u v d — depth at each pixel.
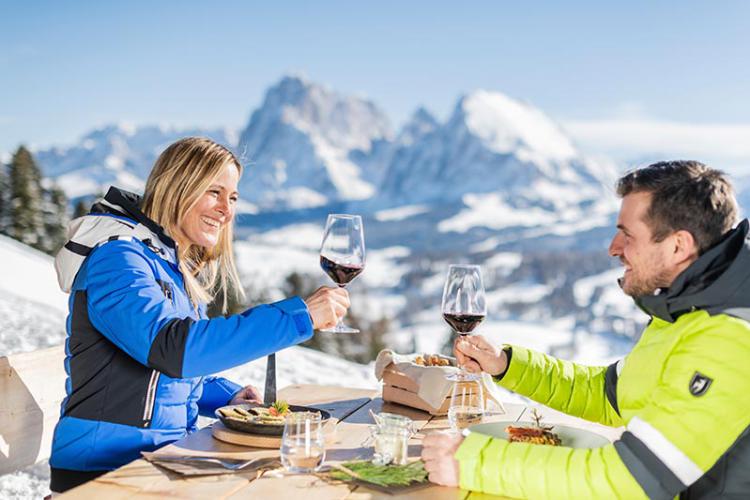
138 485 1.73
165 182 2.46
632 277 1.86
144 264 2.25
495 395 2.52
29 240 39.66
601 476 1.67
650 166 1.86
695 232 1.77
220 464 1.86
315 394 2.79
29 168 40.00
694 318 1.74
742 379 1.64
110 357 2.19
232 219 2.68
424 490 1.76
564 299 173.00
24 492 4.18
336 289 2.20
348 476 1.79
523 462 1.72
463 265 2.30
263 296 37.47
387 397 2.66
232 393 2.64
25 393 2.49
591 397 2.30
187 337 2.04
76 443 2.17
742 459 1.68
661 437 1.65
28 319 10.18
